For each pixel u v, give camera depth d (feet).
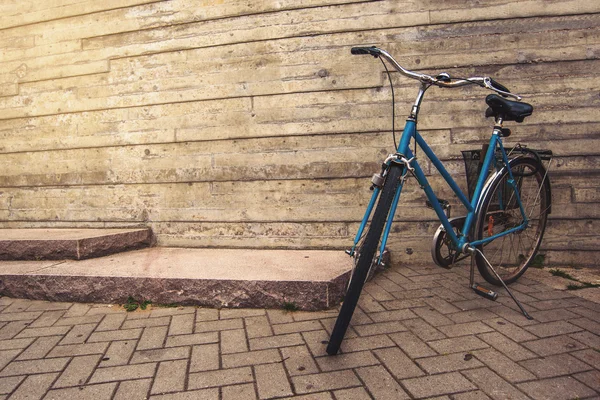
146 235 13.94
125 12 14.19
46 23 15.10
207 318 9.32
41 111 15.19
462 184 12.22
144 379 6.81
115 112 14.38
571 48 11.69
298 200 13.04
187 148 13.76
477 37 12.00
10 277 10.96
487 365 6.77
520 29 11.85
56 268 11.34
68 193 14.98
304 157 12.93
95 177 14.65
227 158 13.46
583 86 11.70
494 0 11.87
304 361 7.20
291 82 12.90
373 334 8.09
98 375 6.98
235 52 13.26
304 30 12.75
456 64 12.10
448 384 6.31
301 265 11.06
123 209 14.42
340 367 6.96
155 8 13.87
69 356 7.68
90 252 12.41
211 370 7.03
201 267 11.10
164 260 12.04
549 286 10.27
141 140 14.14
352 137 12.66
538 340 7.50
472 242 9.16
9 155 15.61
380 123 12.47
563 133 11.76
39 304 10.52
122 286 10.34
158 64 13.92
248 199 13.37
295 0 12.73
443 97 12.17
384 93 12.44
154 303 10.23
